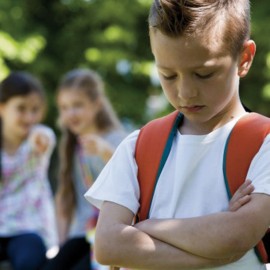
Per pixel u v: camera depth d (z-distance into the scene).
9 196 4.91
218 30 1.91
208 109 1.94
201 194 2.02
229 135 2.03
